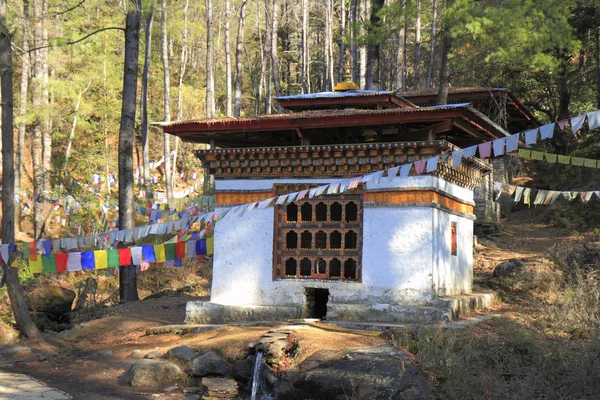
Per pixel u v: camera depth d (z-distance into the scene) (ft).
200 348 41.34
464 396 33.30
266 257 49.78
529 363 37.01
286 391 34.68
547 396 33.81
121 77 130.31
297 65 195.00
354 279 47.21
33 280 75.82
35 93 103.35
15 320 54.08
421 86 166.30
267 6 144.97
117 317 57.26
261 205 43.62
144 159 111.24
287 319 47.73
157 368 39.50
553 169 114.42
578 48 73.10
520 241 85.81
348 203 48.93
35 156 103.14
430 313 43.45
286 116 47.26
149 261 50.52
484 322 43.83
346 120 46.24
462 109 43.29
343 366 33.91
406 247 45.91
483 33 68.69
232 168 51.03
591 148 106.83
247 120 48.47
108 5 139.03
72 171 127.34
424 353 35.65
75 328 55.62
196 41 194.80
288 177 49.60
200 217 46.96
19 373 43.55
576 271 57.41
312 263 48.88
